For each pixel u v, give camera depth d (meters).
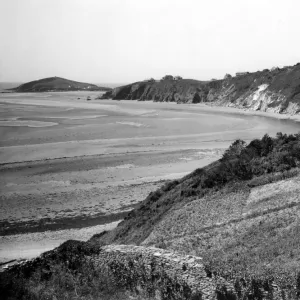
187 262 13.55
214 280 12.76
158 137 75.38
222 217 22.45
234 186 26.73
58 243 28.62
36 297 13.83
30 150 61.94
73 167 52.12
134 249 15.10
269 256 15.36
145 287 14.03
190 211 24.67
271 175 26.75
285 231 17.94
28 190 42.28
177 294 13.23
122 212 35.81
